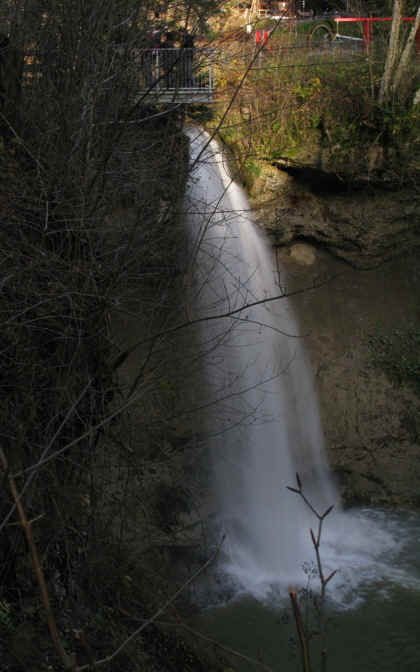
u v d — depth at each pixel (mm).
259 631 9852
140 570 6359
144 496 7117
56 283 5262
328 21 16969
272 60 14680
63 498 5230
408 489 15109
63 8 6016
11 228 5285
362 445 15484
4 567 4824
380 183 15484
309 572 12219
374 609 10617
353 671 8859
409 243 16484
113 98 6230
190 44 7203
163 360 6766
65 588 5270
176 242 6680
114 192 6121
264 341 15125
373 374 15938
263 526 13797
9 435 4863
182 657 5977
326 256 16797
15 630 4391
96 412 5938
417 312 16359
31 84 6055
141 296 6500
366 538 13664
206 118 9109
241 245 14898
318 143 14914
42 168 5418
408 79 14617
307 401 15633
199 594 10305
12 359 5039
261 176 14906
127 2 6266
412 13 16625
